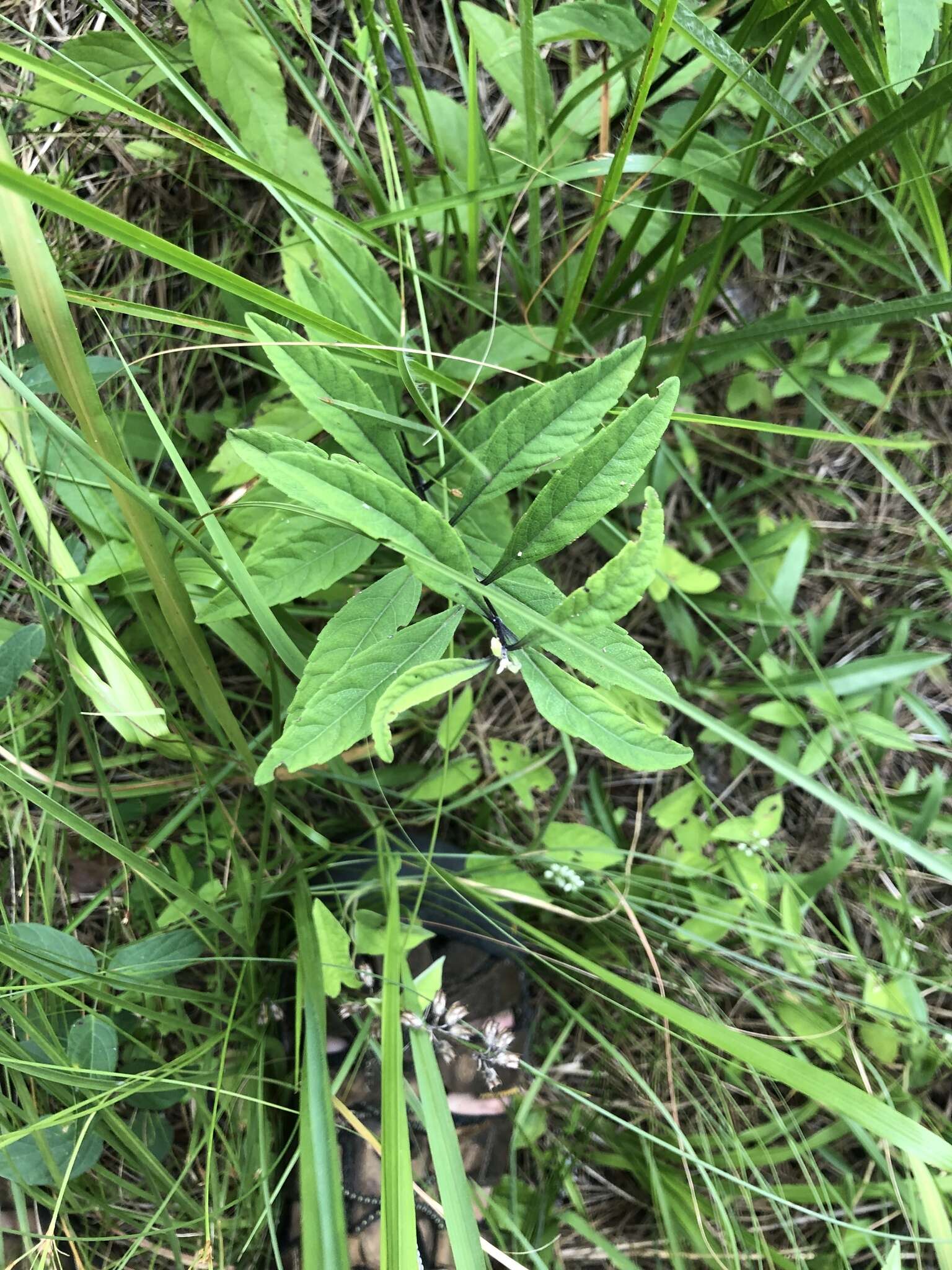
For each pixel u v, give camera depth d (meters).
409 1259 0.30
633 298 0.45
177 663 0.39
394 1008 0.33
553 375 0.43
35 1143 0.37
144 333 0.40
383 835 0.44
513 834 0.54
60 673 0.40
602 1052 0.55
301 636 0.43
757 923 0.48
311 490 0.25
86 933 0.50
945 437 0.58
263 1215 0.38
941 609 0.59
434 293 0.47
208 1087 0.37
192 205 0.47
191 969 0.48
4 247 0.27
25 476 0.37
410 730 0.51
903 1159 0.49
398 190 0.40
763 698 0.57
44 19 0.43
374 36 0.36
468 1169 0.50
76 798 0.48
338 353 0.33
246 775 0.46
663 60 0.40
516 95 0.41
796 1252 0.47
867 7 0.37
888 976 0.53
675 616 0.55
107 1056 0.38
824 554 0.60
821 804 0.59
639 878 0.48
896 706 0.61
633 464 0.27
